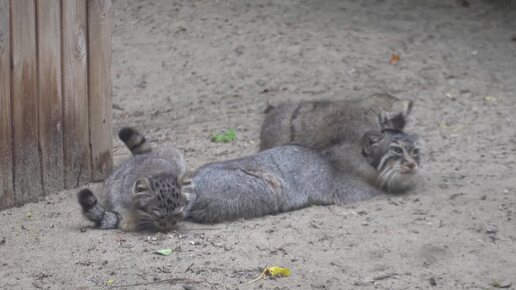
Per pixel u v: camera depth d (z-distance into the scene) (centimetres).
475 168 1418
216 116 1747
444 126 1670
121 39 2167
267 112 1505
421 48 2164
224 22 2284
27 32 1207
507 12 2427
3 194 1207
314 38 2192
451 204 1245
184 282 985
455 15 2408
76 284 980
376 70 2016
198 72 1989
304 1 2477
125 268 1021
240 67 2016
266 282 988
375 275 1013
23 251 1069
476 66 2062
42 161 1256
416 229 1152
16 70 1198
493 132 1634
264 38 2183
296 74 1983
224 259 1048
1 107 1184
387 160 1286
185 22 2280
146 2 2423
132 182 1174
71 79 1285
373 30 2272
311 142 1386
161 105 1819
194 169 1373
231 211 1188
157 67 2009
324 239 1115
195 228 1163
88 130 1326
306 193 1261
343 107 1390
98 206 1148
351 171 1298
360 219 1195
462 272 1026
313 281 993
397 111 1429
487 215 1201
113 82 1933
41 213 1204
